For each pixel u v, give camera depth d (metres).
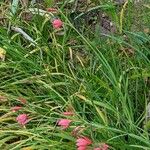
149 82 1.25
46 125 1.17
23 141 1.12
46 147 1.09
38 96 1.25
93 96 1.20
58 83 1.24
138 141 1.07
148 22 1.34
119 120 1.09
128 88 1.22
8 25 1.49
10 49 1.33
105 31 1.45
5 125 1.25
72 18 1.50
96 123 1.08
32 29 1.44
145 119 1.12
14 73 1.35
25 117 1.09
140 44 1.27
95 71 1.28
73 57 1.37
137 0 1.42
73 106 1.19
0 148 1.16
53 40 1.37
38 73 1.33
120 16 1.37
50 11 1.42
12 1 1.57
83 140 0.95
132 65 1.21
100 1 1.42
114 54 1.28
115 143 1.04
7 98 1.25
